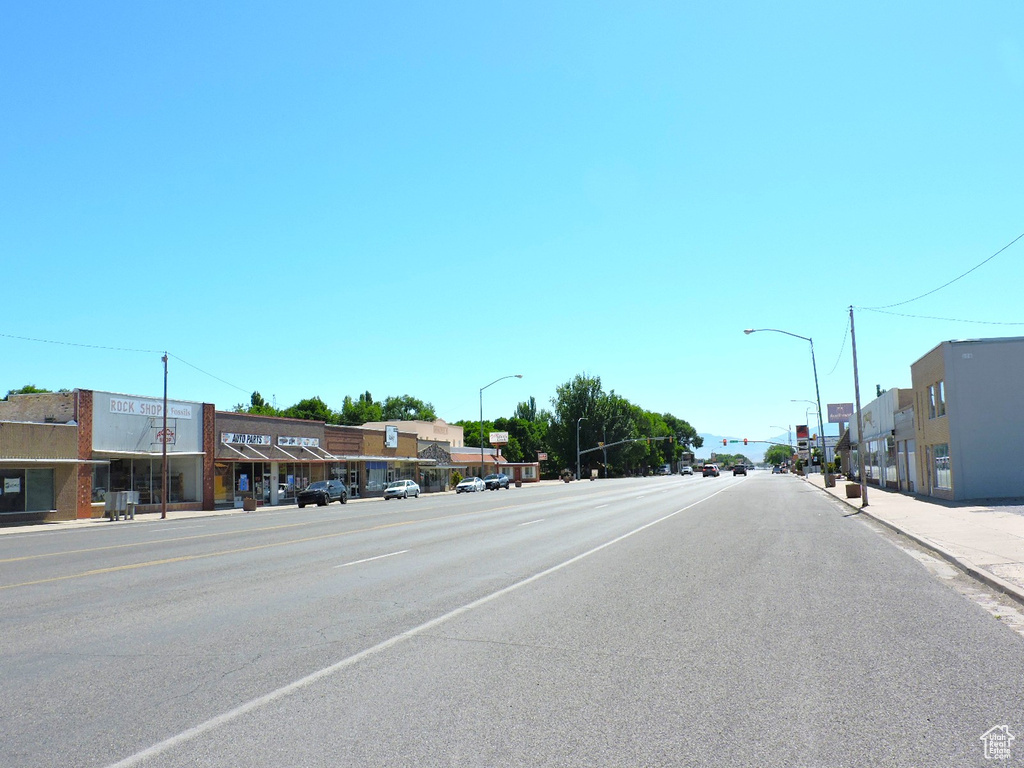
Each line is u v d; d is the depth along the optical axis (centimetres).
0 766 532
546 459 13175
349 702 656
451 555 1802
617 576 1408
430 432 8544
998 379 3225
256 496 5459
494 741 561
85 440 4194
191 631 965
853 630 919
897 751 532
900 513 2795
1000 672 727
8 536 2986
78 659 832
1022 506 2795
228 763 529
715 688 686
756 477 11988
